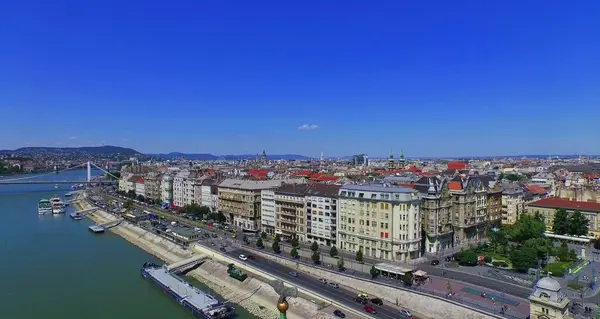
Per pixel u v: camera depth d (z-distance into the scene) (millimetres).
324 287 163750
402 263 184500
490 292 143625
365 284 160875
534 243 189750
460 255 185125
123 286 184375
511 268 173875
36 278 194000
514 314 123812
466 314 129875
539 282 109562
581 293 140875
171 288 173875
